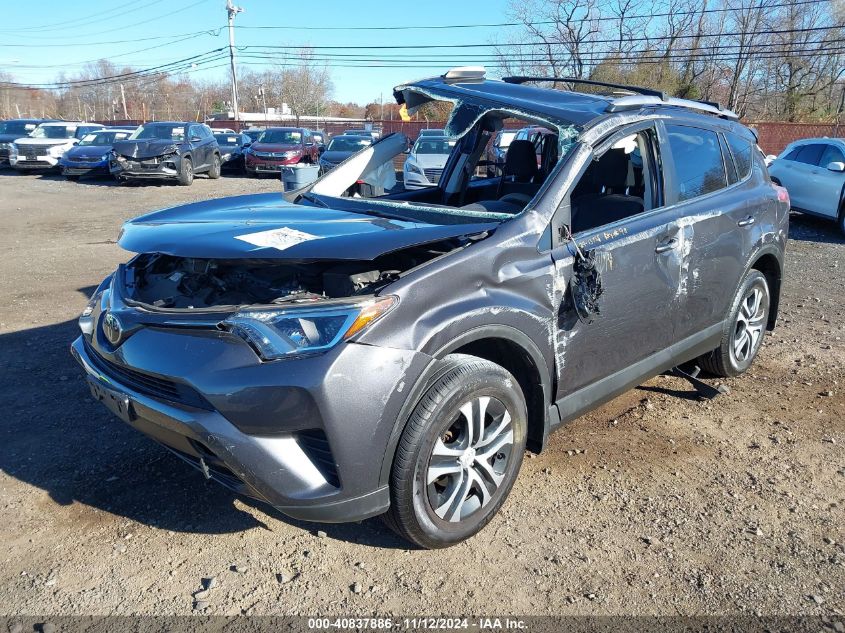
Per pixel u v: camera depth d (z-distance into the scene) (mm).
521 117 3566
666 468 3725
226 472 2688
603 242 3387
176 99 81938
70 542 3014
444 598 2711
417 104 4402
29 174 21875
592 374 3479
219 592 2725
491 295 2926
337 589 2752
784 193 4945
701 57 36594
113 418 4180
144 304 2949
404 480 2674
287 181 9312
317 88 71812
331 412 2484
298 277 3293
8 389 4566
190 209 3756
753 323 4797
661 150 3834
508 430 3051
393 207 3760
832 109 40125
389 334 2604
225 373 2525
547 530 3156
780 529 3191
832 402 4605
